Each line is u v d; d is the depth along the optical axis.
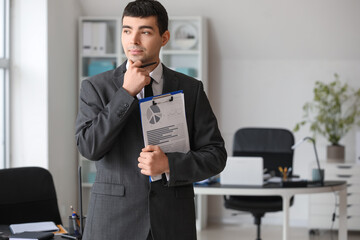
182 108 1.71
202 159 1.70
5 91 4.70
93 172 5.68
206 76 5.75
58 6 5.00
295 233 5.64
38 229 2.47
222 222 6.14
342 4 5.51
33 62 4.74
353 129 5.96
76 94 5.59
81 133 1.64
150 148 1.62
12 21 4.73
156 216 1.64
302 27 5.70
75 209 5.54
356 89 5.92
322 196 5.46
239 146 4.68
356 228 5.44
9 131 4.71
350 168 5.43
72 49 5.46
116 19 5.59
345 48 5.84
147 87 1.74
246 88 6.07
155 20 1.64
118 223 1.65
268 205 4.29
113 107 1.58
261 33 5.79
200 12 5.66
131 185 1.66
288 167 4.55
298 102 6.02
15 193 2.73
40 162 4.74
